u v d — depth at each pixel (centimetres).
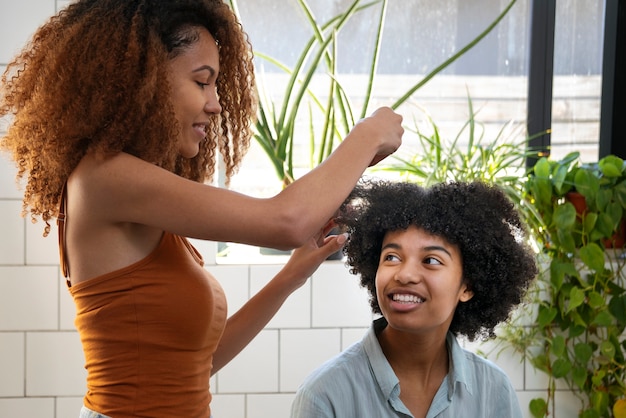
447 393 134
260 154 273
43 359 246
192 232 114
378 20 275
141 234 120
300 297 251
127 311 119
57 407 247
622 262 255
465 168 250
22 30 238
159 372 121
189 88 119
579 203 255
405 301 126
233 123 143
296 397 134
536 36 277
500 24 279
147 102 114
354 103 277
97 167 114
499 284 133
